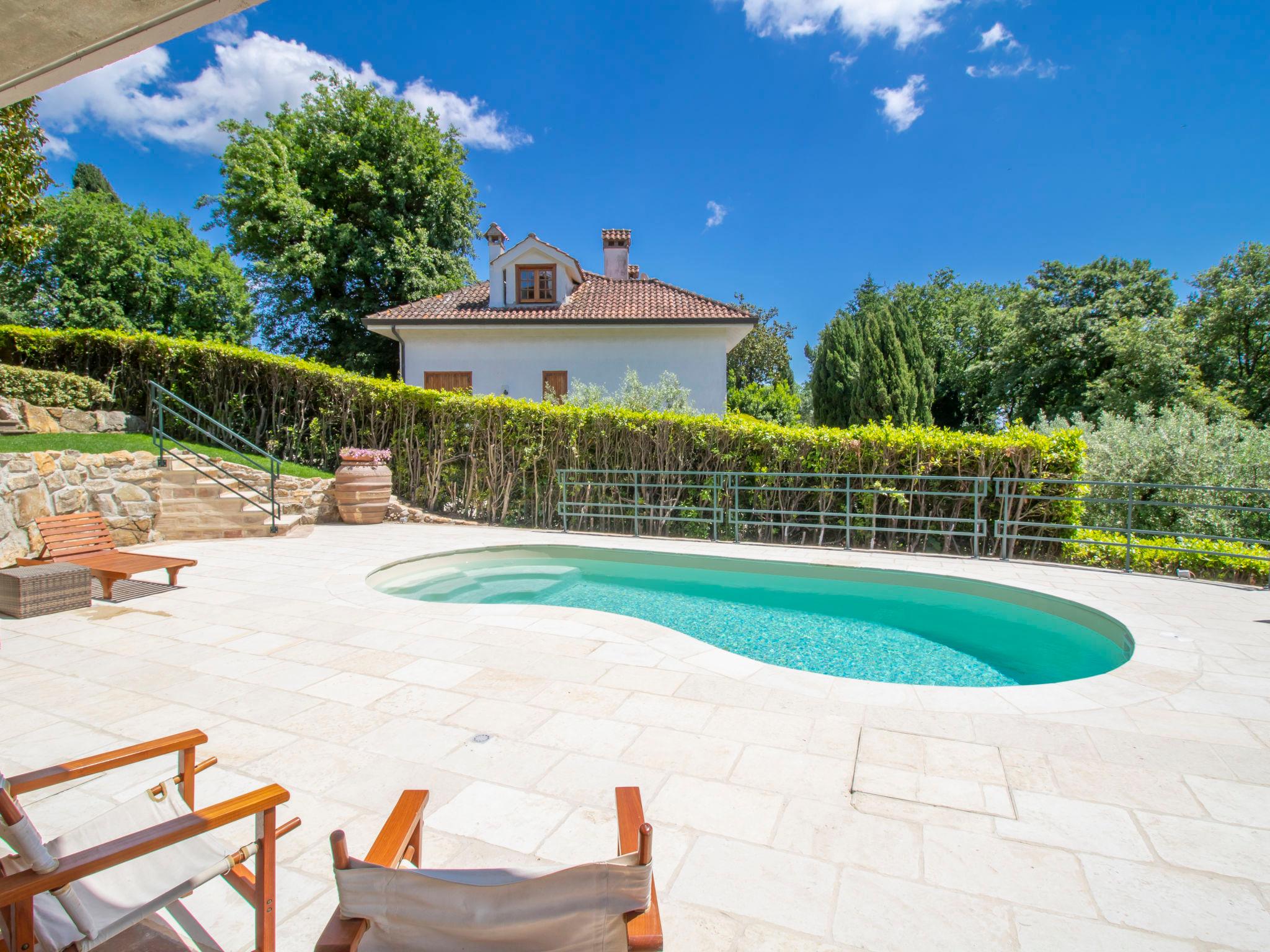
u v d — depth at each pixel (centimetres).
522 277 1692
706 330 1555
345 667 409
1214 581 685
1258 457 1030
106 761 162
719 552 846
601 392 1471
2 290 2469
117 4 156
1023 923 188
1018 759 290
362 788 262
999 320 3080
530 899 120
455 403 1173
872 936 182
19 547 693
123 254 2628
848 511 870
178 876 149
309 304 2161
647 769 279
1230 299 2197
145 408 1251
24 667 408
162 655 432
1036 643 561
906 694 370
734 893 200
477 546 885
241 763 283
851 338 2300
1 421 904
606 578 811
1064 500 766
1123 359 2239
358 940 118
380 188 2112
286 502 1065
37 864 117
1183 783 269
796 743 306
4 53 180
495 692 369
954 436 890
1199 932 184
